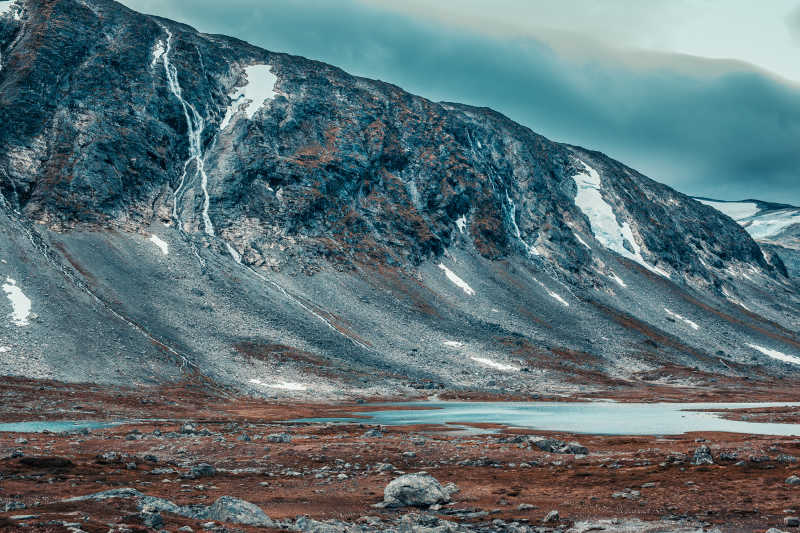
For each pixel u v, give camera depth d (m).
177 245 192.75
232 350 152.00
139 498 29.25
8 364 111.06
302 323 177.50
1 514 24.64
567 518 32.19
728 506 33.41
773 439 65.25
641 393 175.88
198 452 55.88
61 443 57.97
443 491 37.28
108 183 199.62
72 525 22.41
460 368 181.12
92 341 128.62
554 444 60.56
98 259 170.12
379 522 30.42
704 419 106.75
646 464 49.31
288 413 110.94
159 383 122.38
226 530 24.69
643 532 28.88
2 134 197.62
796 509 31.86
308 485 41.84
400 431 80.81
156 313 155.75
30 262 149.88
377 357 174.00
